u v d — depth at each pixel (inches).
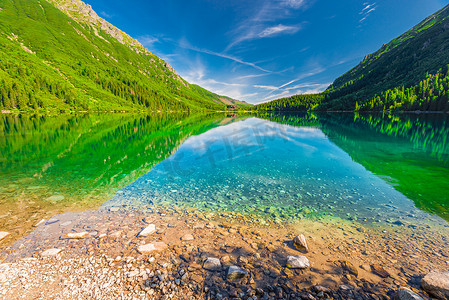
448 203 326.3
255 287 157.8
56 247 213.5
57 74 5871.1
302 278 167.6
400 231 247.6
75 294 153.7
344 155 675.4
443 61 5531.5
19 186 401.7
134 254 202.2
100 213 295.7
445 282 146.0
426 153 693.3
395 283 161.5
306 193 375.2
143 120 2694.4
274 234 243.3
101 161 607.5
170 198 353.1
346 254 203.0
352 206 320.8
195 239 230.2
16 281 165.8
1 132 1256.2
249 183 429.4
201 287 159.0
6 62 4690.0
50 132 1286.9
